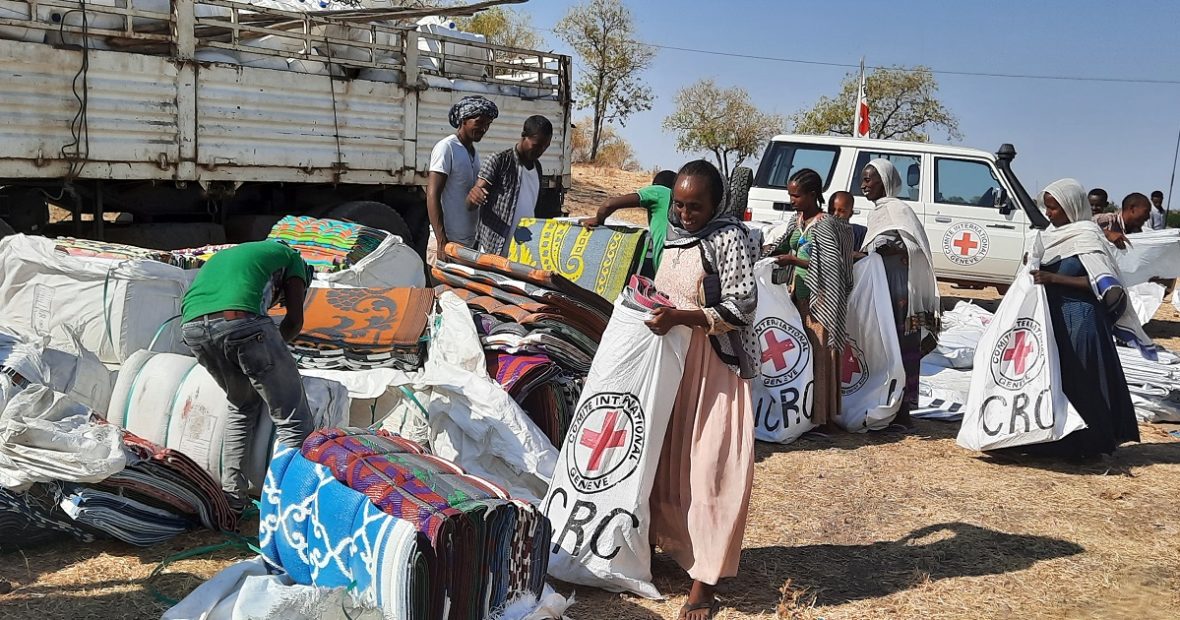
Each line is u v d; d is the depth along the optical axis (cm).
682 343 391
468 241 717
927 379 866
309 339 533
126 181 789
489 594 343
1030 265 623
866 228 741
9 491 403
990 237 1300
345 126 902
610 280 637
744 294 381
